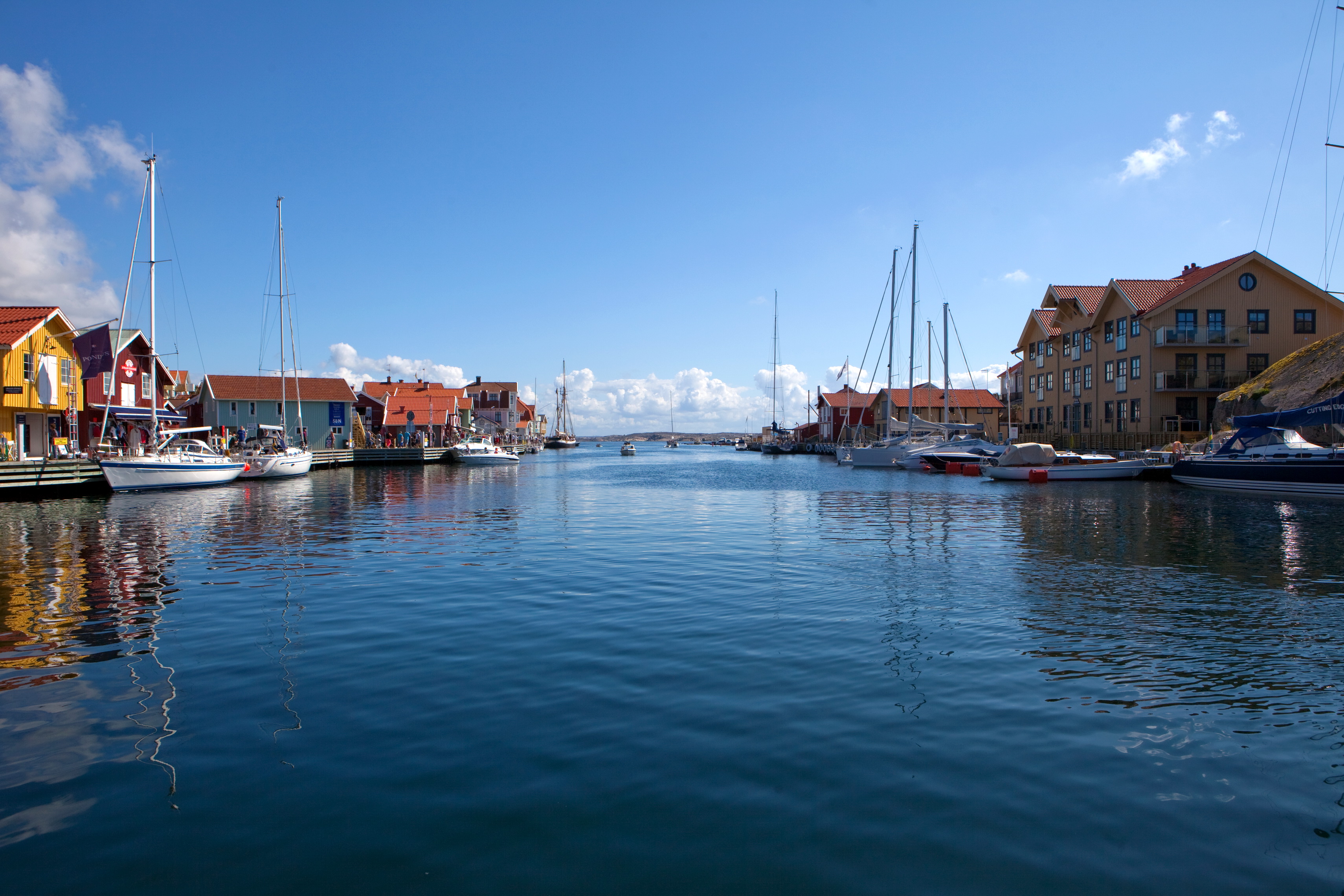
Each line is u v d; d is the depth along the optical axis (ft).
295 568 47.26
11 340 112.16
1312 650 28.27
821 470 198.90
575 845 15.15
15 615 34.78
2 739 20.43
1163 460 125.80
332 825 15.92
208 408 221.46
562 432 495.41
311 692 24.00
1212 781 17.80
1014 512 79.97
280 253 170.09
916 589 39.45
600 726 20.99
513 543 58.34
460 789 17.40
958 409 275.39
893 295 194.59
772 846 15.06
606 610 35.12
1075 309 185.06
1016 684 24.43
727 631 31.12
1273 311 147.23
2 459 108.17
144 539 61.26
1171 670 25.86
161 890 13.80
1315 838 15.38
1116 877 14.08
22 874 14.28
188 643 29.86
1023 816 16.20
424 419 280.10
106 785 17.72
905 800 16.85
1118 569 45.11
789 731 20.62
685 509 87.45
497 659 27.32
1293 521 69.36
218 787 17.60
